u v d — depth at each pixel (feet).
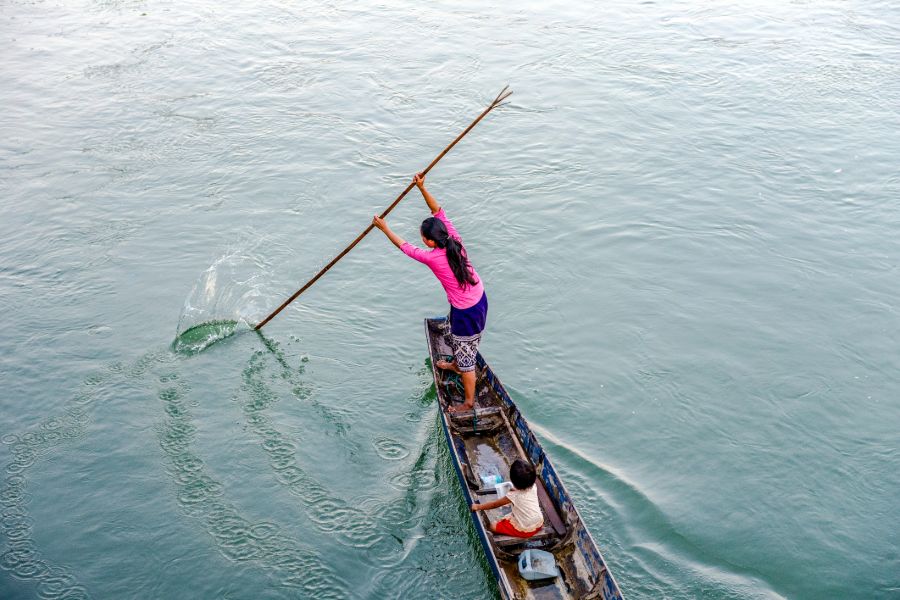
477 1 69.31
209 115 49.55
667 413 26.73
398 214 39.40
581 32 61.98
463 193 41.04
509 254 36.17
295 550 21.72
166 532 22.36
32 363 29.19
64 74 55.42
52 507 23.21
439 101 51.13
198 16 67.05
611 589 17.98
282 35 62.39
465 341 24.25
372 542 21.94
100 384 28.32
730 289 33.53
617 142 45.78
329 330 31.55
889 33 61.00
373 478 24.27
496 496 22.40
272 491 23.84
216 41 61.31
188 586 20.70
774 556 21.29
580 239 37.17
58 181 41.98
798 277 34.19
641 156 44.27
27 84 53.67
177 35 62.64
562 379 28.37
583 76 54.19
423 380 28.63
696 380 28.22
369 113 49.70
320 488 23.93
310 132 47.37
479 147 45.60
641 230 37.76
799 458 24.76
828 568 20.92
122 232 37.73
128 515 22.95
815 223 38.04
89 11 68.64
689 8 67.00
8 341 30.30
